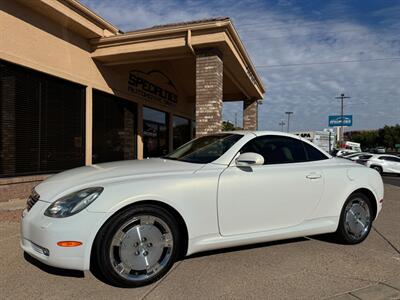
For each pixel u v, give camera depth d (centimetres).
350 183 470
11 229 519
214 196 371
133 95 1212
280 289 333
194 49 935
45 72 831
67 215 312
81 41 955
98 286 331
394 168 2445
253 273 370
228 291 327
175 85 1555
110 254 319
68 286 330
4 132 743
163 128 1495
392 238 517
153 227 341
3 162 744
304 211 432
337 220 460
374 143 9412
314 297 318
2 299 304
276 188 411
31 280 341
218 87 933
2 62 729
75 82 934
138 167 386
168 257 348
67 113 922
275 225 412
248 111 1697
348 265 399
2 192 734
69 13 841
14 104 766
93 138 1024
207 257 415
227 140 438
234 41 979
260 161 378
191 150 455
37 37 809
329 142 3509
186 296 315
